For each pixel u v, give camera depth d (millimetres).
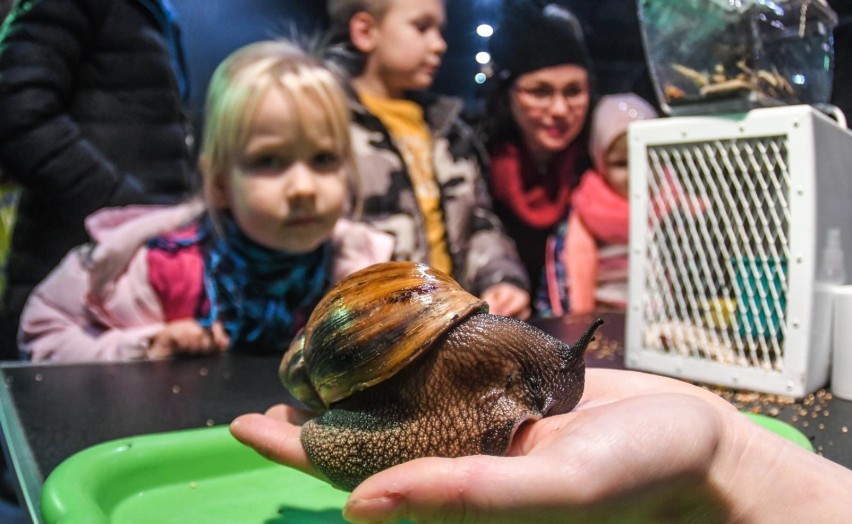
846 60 563
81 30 571
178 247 597
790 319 398
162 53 609
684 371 445
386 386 256
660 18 423
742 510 197
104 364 549
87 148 587
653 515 192
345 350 255
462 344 256
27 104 551
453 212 711
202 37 646
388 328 252
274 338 617
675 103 442
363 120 658
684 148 435
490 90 729
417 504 166
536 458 172
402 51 649
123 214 594
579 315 733
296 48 602
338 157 575
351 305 260
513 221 771
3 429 373
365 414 255
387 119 668
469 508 166
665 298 468
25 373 510
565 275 776
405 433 249
